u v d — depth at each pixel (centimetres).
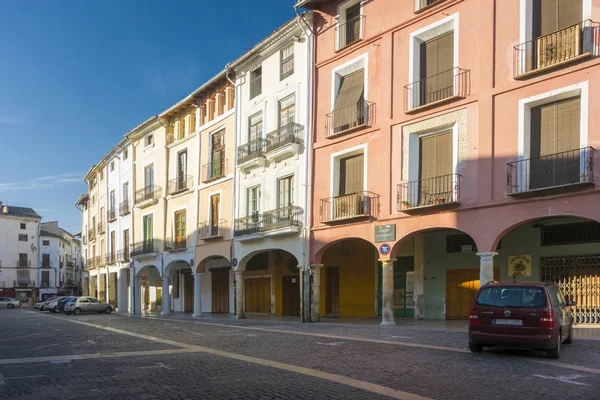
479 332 1068
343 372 882
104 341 1470
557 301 1091
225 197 2816
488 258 1577
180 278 3756
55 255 8244
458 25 1736
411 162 1836
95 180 5203
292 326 1959
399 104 1898
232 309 3119
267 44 2522
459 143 1692
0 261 7456
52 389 778
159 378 851
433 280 2175
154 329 1916
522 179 1518
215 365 975
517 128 1549
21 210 8006
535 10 1575
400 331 1619
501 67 1608
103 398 716
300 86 2330
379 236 1909
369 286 2456
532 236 1812
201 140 3088
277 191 2444
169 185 3372
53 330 1984
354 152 2075
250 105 2673
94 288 5166
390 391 734
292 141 2280
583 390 740
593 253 1659
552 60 1500
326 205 2153
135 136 3825
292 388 760
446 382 793
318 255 2178
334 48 2197
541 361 988
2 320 2991
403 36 1912
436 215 1733
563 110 1489
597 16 1427
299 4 2236
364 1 2077
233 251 2675
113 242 4291
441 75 1797
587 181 1362
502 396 705
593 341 1262
